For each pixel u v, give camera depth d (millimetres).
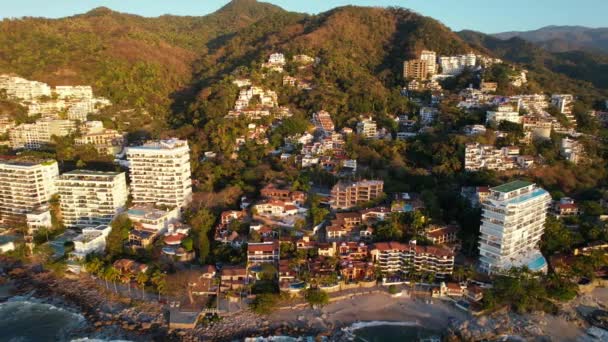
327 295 142625
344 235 169125
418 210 174875
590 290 152625
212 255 162125
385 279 150250
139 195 198625
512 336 128375
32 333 129750
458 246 168250
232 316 135375
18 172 190125
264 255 154500
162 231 181750
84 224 191375
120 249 168250
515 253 157125
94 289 152375
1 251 176125
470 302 141000
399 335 128000
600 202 195625
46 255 169625
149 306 141375
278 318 135125
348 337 126750
